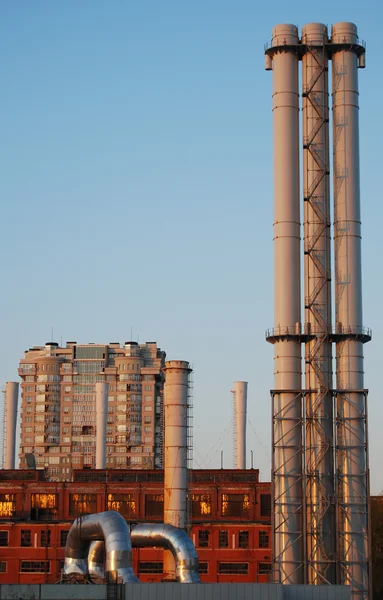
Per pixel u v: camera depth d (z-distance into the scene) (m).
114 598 91.38
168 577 131.25
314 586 94.25
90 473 182.12
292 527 125.44
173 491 141.25
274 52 136.25
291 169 132.50
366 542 125.75
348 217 131.88
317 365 129.50
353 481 127.06
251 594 91.25
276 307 130.62
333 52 136.88
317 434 127.94
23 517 170.62
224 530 163.62
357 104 135.25
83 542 107.56
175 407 143.50
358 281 131.25
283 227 131.25
